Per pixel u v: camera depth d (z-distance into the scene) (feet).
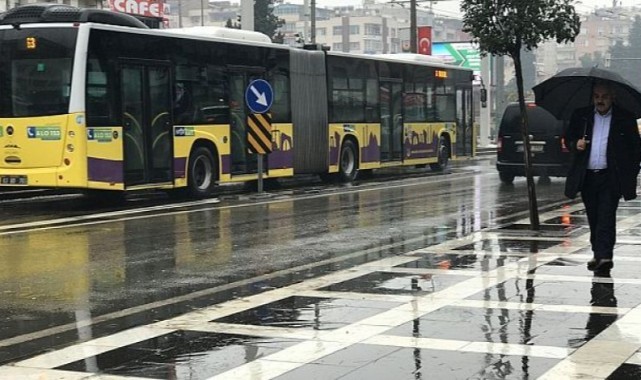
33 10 57.00
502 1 42.78
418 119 94.17
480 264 34.55
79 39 55.31
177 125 62.54
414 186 77.36
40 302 29.22
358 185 78.74
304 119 76.79
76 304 28.84
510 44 43.01
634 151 31.48
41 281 32.86
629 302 27.04
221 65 66.95
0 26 57.21
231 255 38.63
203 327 24.90
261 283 31.78
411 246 40.40
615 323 24.40
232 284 31.81
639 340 22.58
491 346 22.12
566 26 43.01
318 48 79.46
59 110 55.62
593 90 32.24
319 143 78.74
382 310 26.48
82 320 26.48
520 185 78.38
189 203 61.57
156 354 22.08
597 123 31.40
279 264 36.14
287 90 74.74
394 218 52.21
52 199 65.72
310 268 34.94
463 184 79.61
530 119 77.82
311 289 30.25
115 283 32.35
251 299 28.78
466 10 43.68
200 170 65.57
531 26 42.47
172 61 62.03
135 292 30.68
